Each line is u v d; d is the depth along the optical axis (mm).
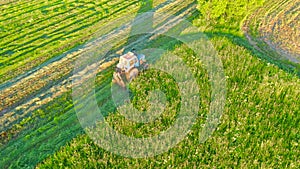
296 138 17609
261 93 20234
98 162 16156
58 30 27281
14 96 20812
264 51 24922
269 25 28047
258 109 19156
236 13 27625
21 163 16703
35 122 19047
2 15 29281
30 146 17594
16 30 27250
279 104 19594
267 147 16969
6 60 23938
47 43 25719
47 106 20062
